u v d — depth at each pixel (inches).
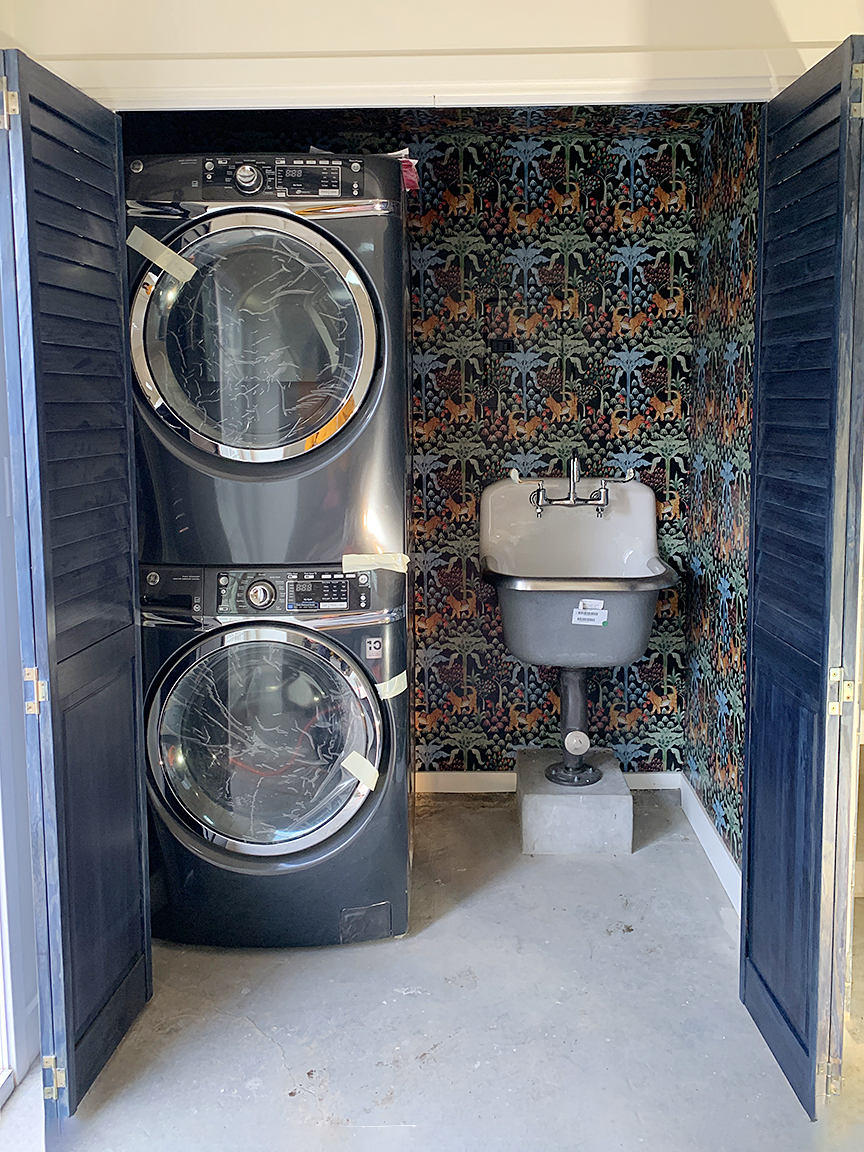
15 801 80.3
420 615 133.6
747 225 102.8
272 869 97.3
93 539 77.5
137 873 87.7
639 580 109.8
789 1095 77.6
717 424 115.3
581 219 126.2
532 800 119.5
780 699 80.7
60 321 71.2
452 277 127.4
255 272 92.7
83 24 82.0
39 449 67.5
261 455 93.7
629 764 136.2
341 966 96.3
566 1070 80.7
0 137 64.9
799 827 76.2
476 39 81.9
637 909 106.8
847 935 72.0
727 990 92.1
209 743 97.9
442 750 136.6
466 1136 73.2
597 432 129.7
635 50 81.7
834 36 81.0
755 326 86.0
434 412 129.7
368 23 82.0
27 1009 82.6
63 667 71.6
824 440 70.4
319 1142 72.8
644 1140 72.7
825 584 69.8
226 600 94.3
